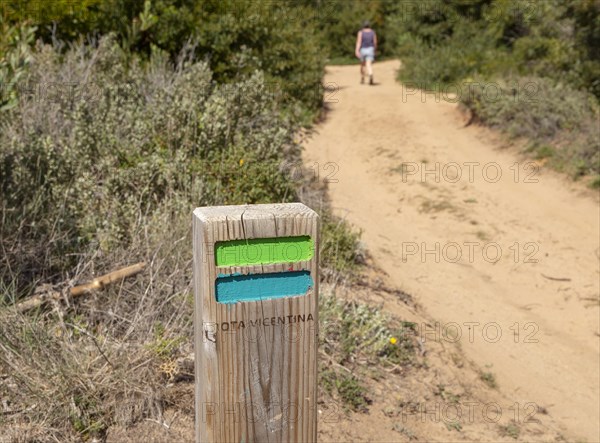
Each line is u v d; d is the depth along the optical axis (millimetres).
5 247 4258
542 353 5625
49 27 8133
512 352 5559
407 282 6613
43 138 5289
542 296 6770
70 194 4922
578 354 5684
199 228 1964
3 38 5844
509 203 9125
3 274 4051
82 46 7559
